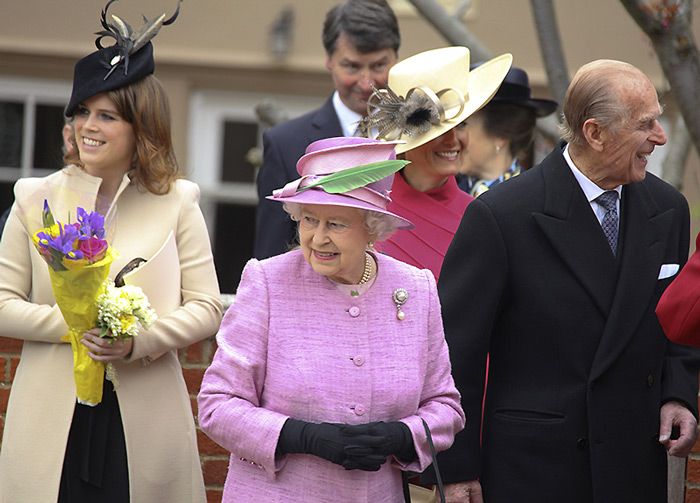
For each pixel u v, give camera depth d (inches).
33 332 629.9
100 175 656.4
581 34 1967.3
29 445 629.9
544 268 596.4
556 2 1964.8
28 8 1990.7
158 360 648.4
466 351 596.1
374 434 506.3
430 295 543.2
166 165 660.7
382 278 536.4
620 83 580.1
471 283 599.8
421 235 688.4
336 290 529.0
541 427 593.9
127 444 635.5
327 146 526.3
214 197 2027.6
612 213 607.8
